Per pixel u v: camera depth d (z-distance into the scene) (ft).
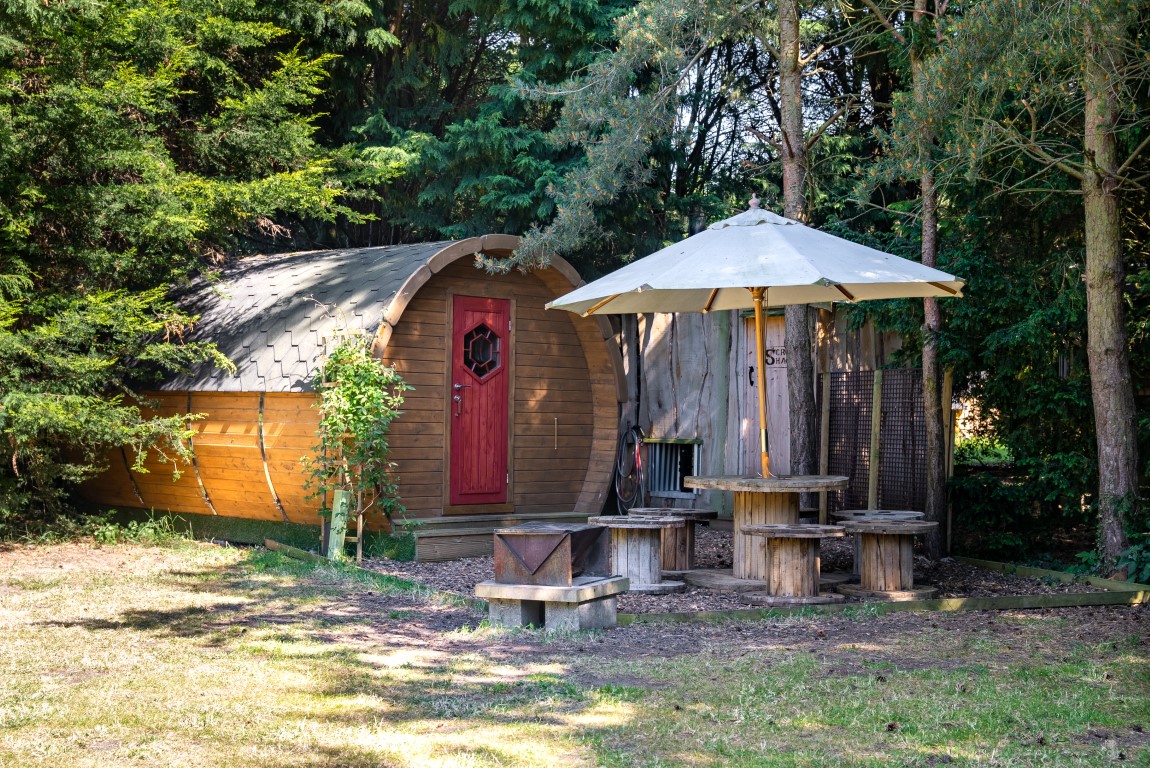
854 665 19.76
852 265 25.38
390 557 34.27
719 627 23.80
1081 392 33.17
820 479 28.32
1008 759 14.05
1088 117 29.86
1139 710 16.56
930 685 18.10
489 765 13.73
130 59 39.45
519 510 39.09
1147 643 21.89
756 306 29.37
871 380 37.60
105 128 36.19
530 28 51.24
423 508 36.09
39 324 37.65
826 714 16.17
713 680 18.44
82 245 37.99
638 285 25.17
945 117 28.32
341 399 32.22
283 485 35.78
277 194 39.24
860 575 29.76
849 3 42.29
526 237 37.70
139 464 36.40
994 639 22.39
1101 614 25.52
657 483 45.96
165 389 39.09
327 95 54.19
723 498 43.19
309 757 14.11
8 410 33.27
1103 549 30.53
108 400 38.86
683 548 31.78
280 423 35.01
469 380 37.58
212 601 26.91
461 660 20.16
